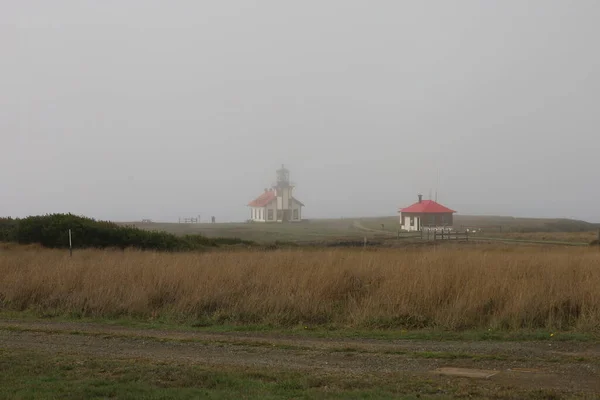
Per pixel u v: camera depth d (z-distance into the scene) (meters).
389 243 53.03
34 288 17.70
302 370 9.67
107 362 10.21
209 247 40.16
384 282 16.52
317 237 63.16
